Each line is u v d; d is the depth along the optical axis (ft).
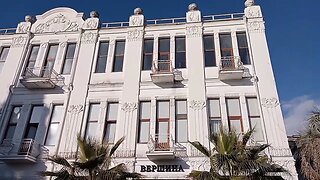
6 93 56.24
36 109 55.16
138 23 60.90
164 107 52.13
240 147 33.78
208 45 57.41
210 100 51.78
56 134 51.52
